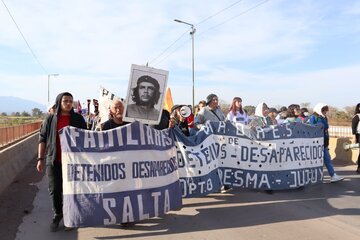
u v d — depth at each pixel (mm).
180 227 5812
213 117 8758
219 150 7793
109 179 5574
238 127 7910
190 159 7070
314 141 8664
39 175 10758
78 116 5965
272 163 8086
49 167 5723
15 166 10703
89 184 5473
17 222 6168
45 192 8430
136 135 5867
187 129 8352
